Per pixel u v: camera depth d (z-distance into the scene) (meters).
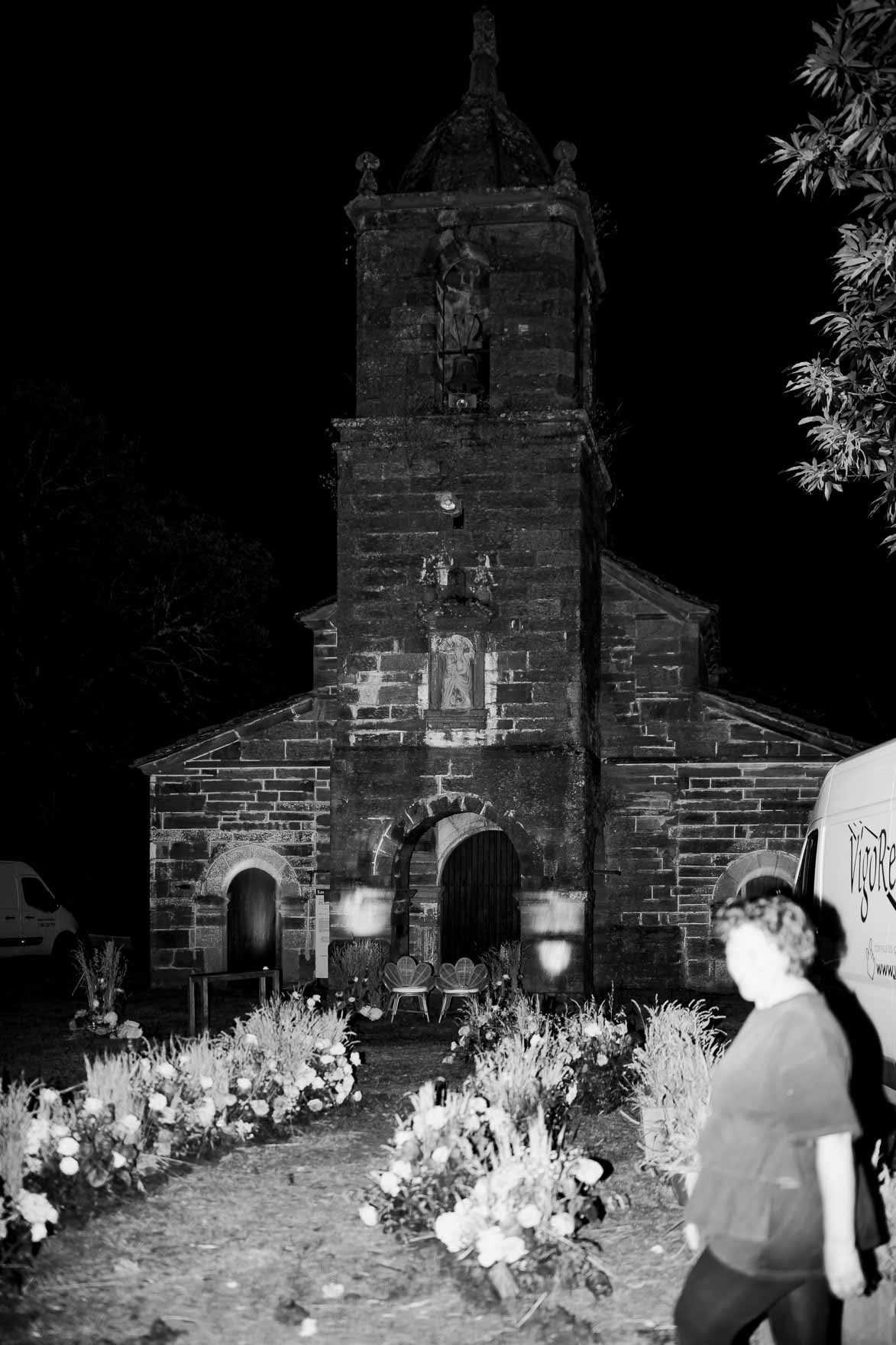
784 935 4.53
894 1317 5.55
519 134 21.00
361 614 19.91
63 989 22.83
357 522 20.03
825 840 12.32
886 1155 9.16
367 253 20.30
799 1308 4.45
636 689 22.20
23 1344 5.94
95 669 32.12
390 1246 7.31
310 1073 10.36
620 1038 11.22
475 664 19.61
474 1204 6.92
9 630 30.72
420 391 20.06
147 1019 17.77
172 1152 9.04
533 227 19.98
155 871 22.86
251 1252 7.23
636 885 21.89
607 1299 6.50
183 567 33.44
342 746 19.80
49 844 33.25
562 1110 9.90
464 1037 13.58
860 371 11.44
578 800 19.25
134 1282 6.77
